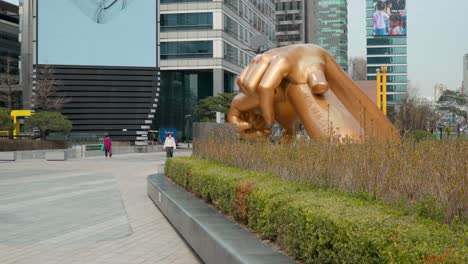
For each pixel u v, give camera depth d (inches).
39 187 670.5
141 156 1552.7
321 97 539.2
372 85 1041.5
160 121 2581.2
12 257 299.3
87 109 2117.4
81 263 285.0
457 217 179.6
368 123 559.8
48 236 359.9
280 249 225.6
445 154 285.6
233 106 628.1
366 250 154.0
